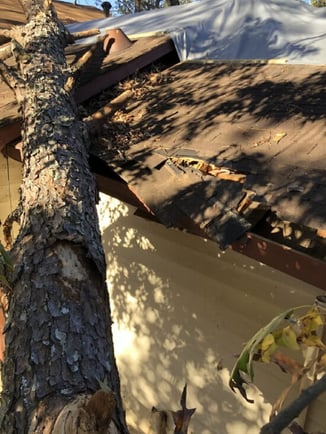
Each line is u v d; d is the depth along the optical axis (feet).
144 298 13.58
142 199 8.77
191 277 12.07
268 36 15.15
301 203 7.14
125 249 14.03
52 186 7.19
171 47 15.38
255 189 7.80
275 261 7.15
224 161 8.84
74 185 7.39
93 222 6.96
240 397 11.20
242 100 11.43
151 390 13.74
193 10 18.98
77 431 3.81
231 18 16.76
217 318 11.55
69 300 5.50
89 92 13.01
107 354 5.24
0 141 11.30
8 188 14.17
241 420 11.28
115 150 10.32
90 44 17.63
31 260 5.98
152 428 13.55
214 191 8.24
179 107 12.01
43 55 11.23
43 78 10.33
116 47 15.66
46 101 9.47
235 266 10.91
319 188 7.38
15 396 4.72
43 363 4.85
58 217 6.54
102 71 13.55
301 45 14.23
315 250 7.01
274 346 3.54
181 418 4.41
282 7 17.52
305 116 9.89
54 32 12.35
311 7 18.43
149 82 14.03
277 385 10.20
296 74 12.40
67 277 5.76
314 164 8.11
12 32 12.44
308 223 6.72
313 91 11.01
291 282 9.86
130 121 11.76
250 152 8.98
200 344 12.09
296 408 2.85
